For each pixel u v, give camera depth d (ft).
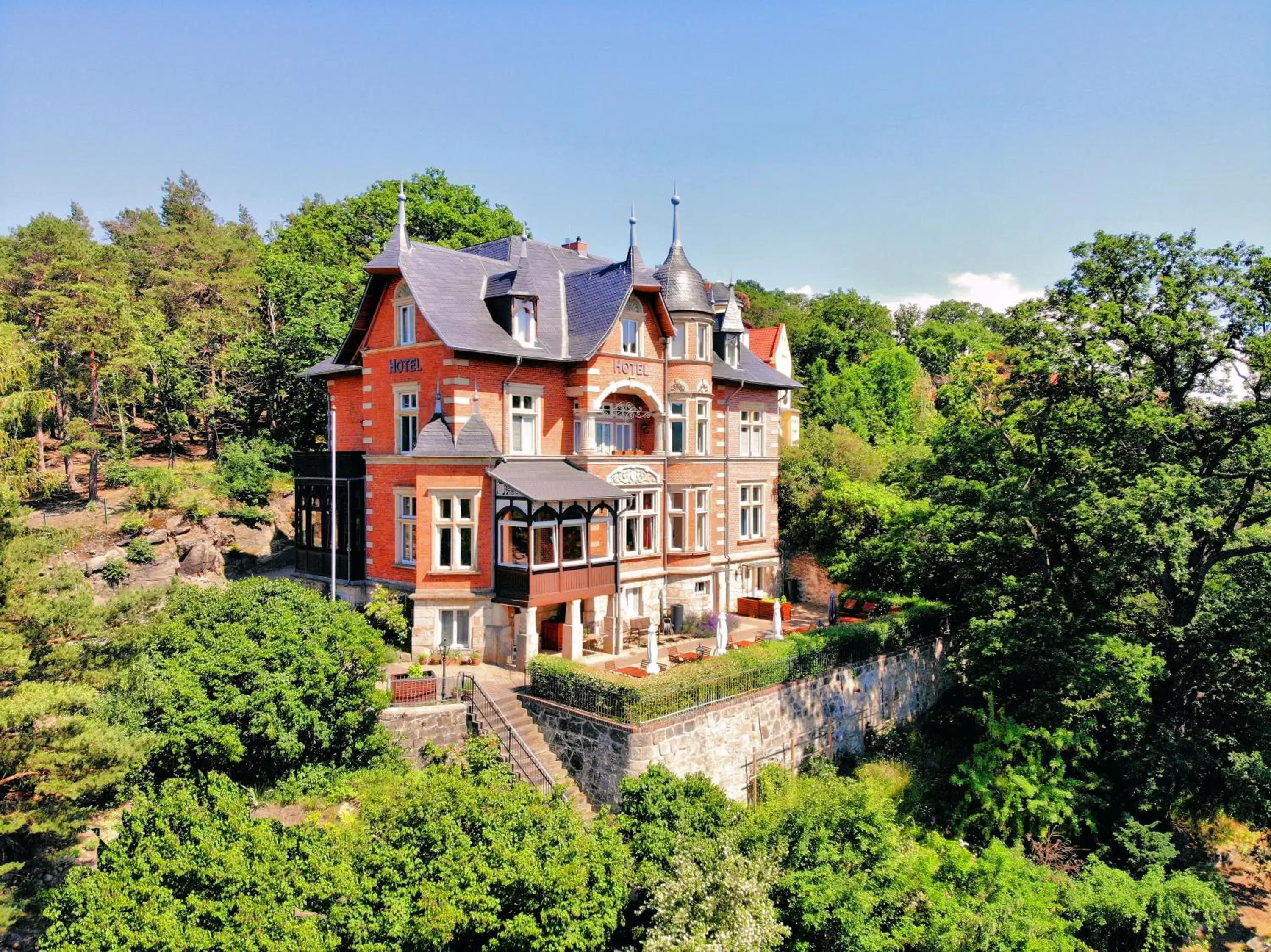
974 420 87.66
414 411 87.15
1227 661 79.66
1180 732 80.69
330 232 166.61
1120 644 78.18
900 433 182.29
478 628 82.99
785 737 77.10
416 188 166.40
